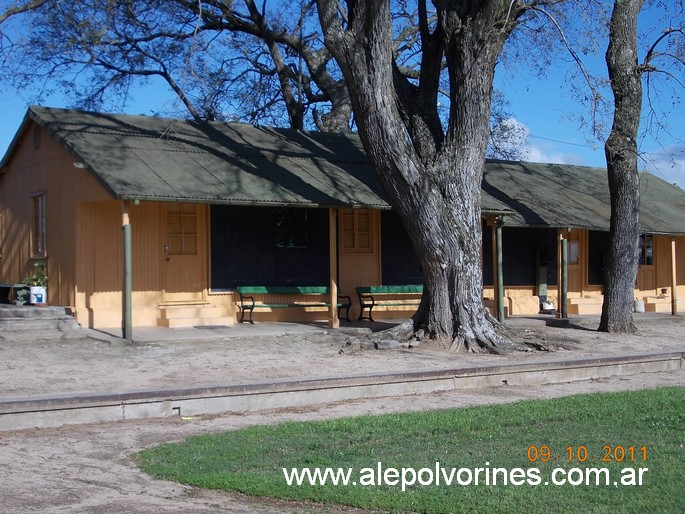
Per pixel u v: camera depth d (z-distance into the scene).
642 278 26.00
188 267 17.94
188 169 16.64
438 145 15.89
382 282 20.58
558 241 22.17
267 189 16.67
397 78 16.23
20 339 15.18
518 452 7.98
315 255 19.61
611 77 18.06
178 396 10.06
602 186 25.53
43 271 18.03
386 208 17.64
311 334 16.89
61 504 6.38
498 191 22.03
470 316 15.17
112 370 12.36
